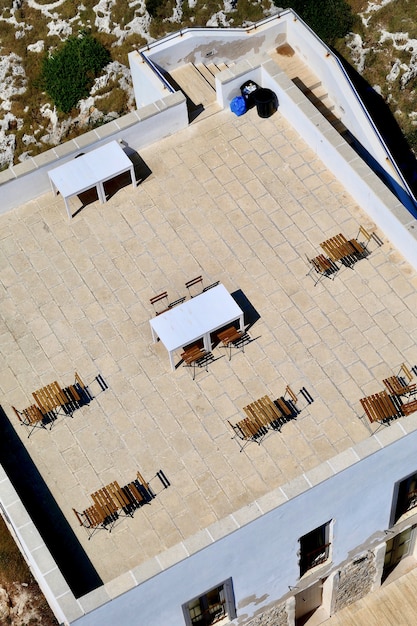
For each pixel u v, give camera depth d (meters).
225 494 31.31
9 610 42.53
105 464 32.25
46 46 61.53
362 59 59.06
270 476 31.52
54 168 37.50
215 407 33.00
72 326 35.16
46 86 60.53
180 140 39.22
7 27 61.97
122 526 31.05
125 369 34.06
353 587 37.31
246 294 35.28
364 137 43.47
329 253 35.22
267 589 33.38
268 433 32.31
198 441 32.38
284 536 30.97
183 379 33.66
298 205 37.16
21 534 29.22
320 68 44.00
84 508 31.55
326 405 32.69
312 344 34.00
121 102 60.38
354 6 60.06
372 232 36.25
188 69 43.50
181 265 36.19
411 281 35.06
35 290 36.09
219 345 34.28
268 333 34.38
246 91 39.00
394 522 35.00
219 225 36.97
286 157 38.38
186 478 31.72
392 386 32.50
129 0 61.53
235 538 29.16
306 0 59.97
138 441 32.56
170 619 31.39
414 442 30.75
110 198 37.97
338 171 37.22
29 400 33.78
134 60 42.00
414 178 56.44
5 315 35.62
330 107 44.81
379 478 31.45
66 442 32.75
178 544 28.64
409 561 39.09
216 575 30.48
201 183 38.03
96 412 33.25
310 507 30.42
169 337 33.00
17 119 60.38
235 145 38.88
